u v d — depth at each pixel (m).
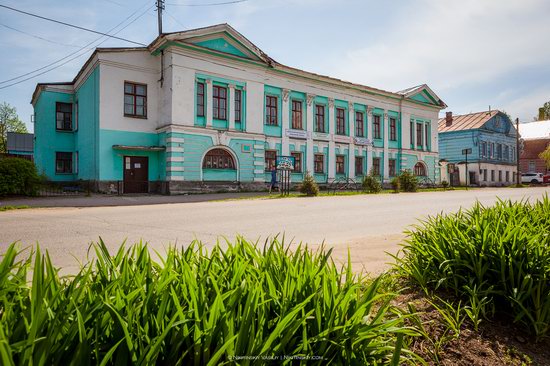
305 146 26.91
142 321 1.42
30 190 17.33
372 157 31.38
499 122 48.41
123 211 11.30
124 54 20.55
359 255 4.93
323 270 1.85
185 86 20.86
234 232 7.31
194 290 1.56
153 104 21.58
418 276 3.09
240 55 23.23
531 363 2.27
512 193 21.27
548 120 63.88
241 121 23.33
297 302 1.67
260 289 1.57
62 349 1.21
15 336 1.27
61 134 24.45
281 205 13.55
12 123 46.12
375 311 2.55
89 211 11.30
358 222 8.95
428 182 35.75
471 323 2.59
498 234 2.93
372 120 31.56
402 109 33.69
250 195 19.81
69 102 24.80
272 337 1.35
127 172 20.62
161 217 9.76
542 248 2.79
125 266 1.75
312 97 27.25
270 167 25.16
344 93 29.36
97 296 1.45
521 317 2.54
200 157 21.33
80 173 23.33
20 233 7.05
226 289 1.75
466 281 2.86
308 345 1.49
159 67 21.67
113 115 20.17
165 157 20.88
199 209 12.01
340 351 1.56
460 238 3.10
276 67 24.64
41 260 1.55
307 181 19.47
